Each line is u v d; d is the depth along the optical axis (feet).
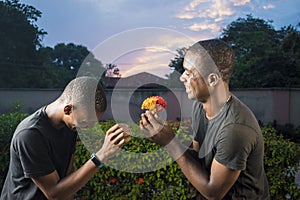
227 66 4.30
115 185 9.61
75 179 4.36
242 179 4.55
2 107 43.24
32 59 57.52
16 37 56.95
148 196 9.62
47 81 54.65
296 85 47.62
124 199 9.47
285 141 9.84
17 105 24.34
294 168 9.27
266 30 58.49
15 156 4.59
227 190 4.32
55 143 4.69
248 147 4.23
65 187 4.35
